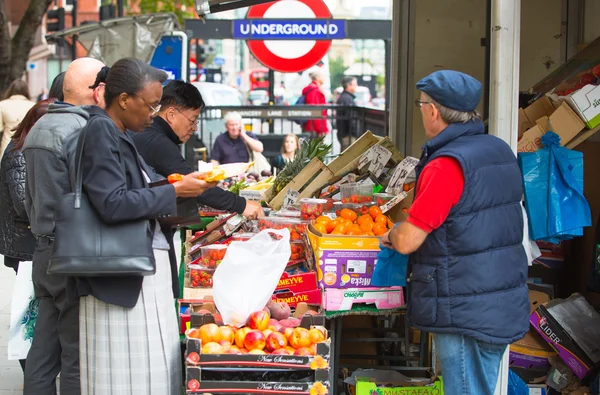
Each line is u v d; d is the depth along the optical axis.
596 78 5.22
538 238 4.80
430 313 3.66
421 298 3.70
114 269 3.45
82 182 3.50
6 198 4.89
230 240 5.16
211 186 3.72
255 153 11.31
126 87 3.58
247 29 12.45
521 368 5.18
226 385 3.57
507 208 3.71
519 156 4.84
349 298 4.39
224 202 4.61
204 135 13.67
